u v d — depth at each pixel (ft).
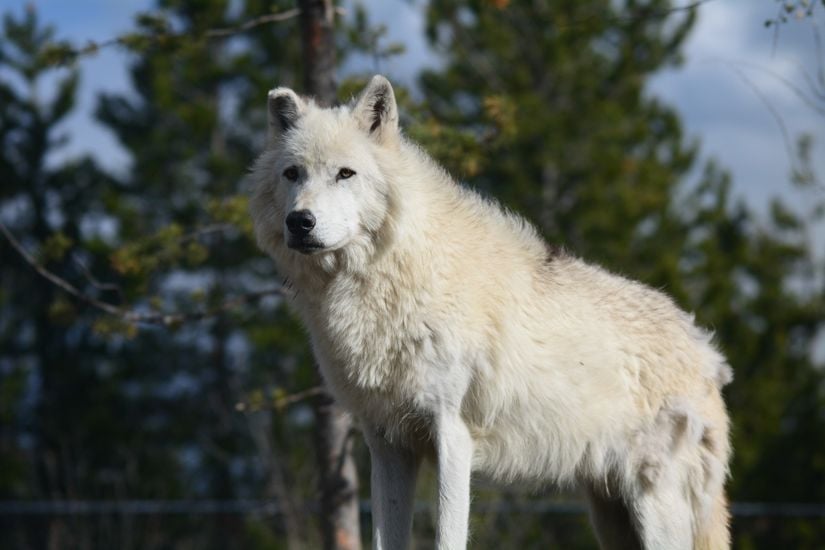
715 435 40.19
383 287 35.81
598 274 41.01
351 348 36.01
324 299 36.52
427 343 35.81
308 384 108.88
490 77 129.59
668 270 106.93
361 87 52.24
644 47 129.70
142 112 137.18
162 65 127.54
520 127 117.80
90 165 143.95
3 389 132.87
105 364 138.00
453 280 36.17
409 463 38.04
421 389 35.94
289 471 92.43
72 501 102.47
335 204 35.27
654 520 38.88
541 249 39.78
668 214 124.47
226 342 132.98
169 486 124.57
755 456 108.78
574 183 125.39
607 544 41.06
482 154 53.93
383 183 36.06
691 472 39.63
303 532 77.56
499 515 78.59
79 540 97.25
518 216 40.47
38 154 144.77
